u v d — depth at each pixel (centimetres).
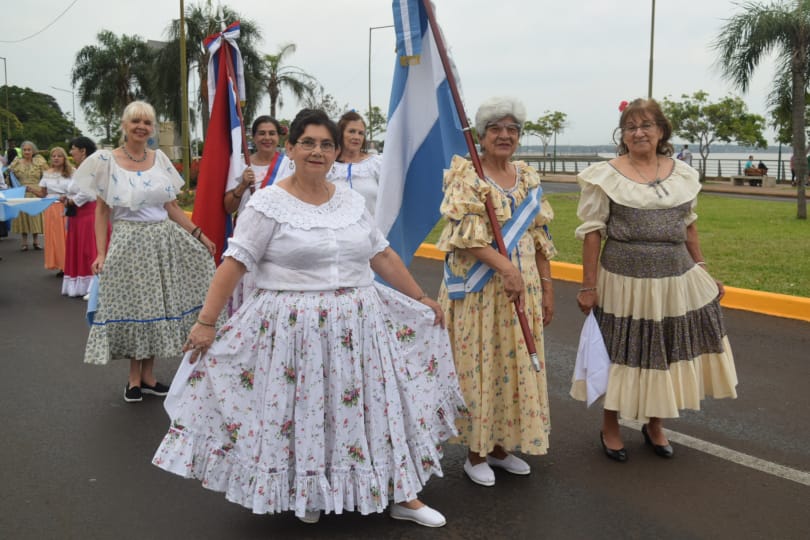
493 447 369
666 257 372
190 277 516
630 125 377
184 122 2234
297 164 311
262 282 313
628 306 378
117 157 491
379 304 324
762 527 328
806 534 322
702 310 384
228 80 544
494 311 356
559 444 422
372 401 312
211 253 525
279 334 303
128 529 332
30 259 1207
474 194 346
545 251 374
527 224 359
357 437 310
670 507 347
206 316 306
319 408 305
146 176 492
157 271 496
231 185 541
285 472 306
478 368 357
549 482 374
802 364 559
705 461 397
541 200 369
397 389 321
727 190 2519
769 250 1033
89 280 884
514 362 357
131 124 491
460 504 352
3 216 909
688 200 375
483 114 351
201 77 2781
